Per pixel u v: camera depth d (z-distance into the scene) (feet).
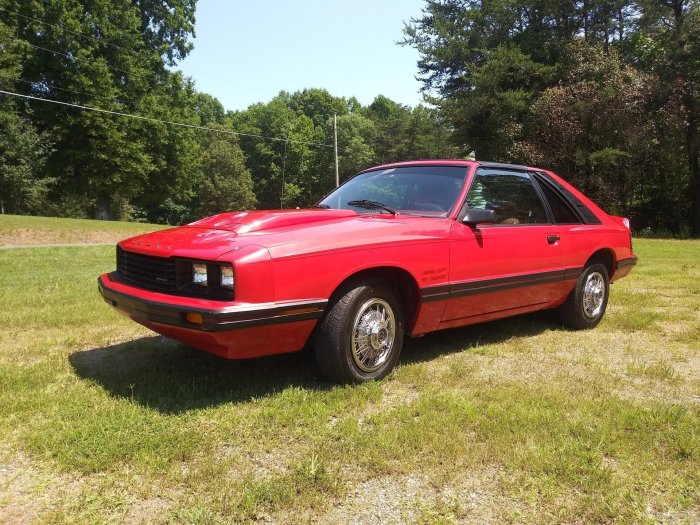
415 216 13.56
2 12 101.09
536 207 16.01
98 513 7.23
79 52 102.12
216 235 11.37
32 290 23.84
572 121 86.28
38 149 107.14
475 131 105.70
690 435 9.43
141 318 11.19
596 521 7.20
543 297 16.03
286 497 7.50
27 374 12.26
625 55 99.91
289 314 10.42
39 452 8.75
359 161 224.33
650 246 55.26
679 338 16.19
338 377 11.50
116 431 9.41
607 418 10.16
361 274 11.79
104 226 77.20
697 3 82.94
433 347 15.10
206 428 9.67
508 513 7.32
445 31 110.52
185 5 127.34
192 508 7.29
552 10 100.94
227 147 215.72
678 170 91.86
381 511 7.34
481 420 9.95
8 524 6.99
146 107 114.11
